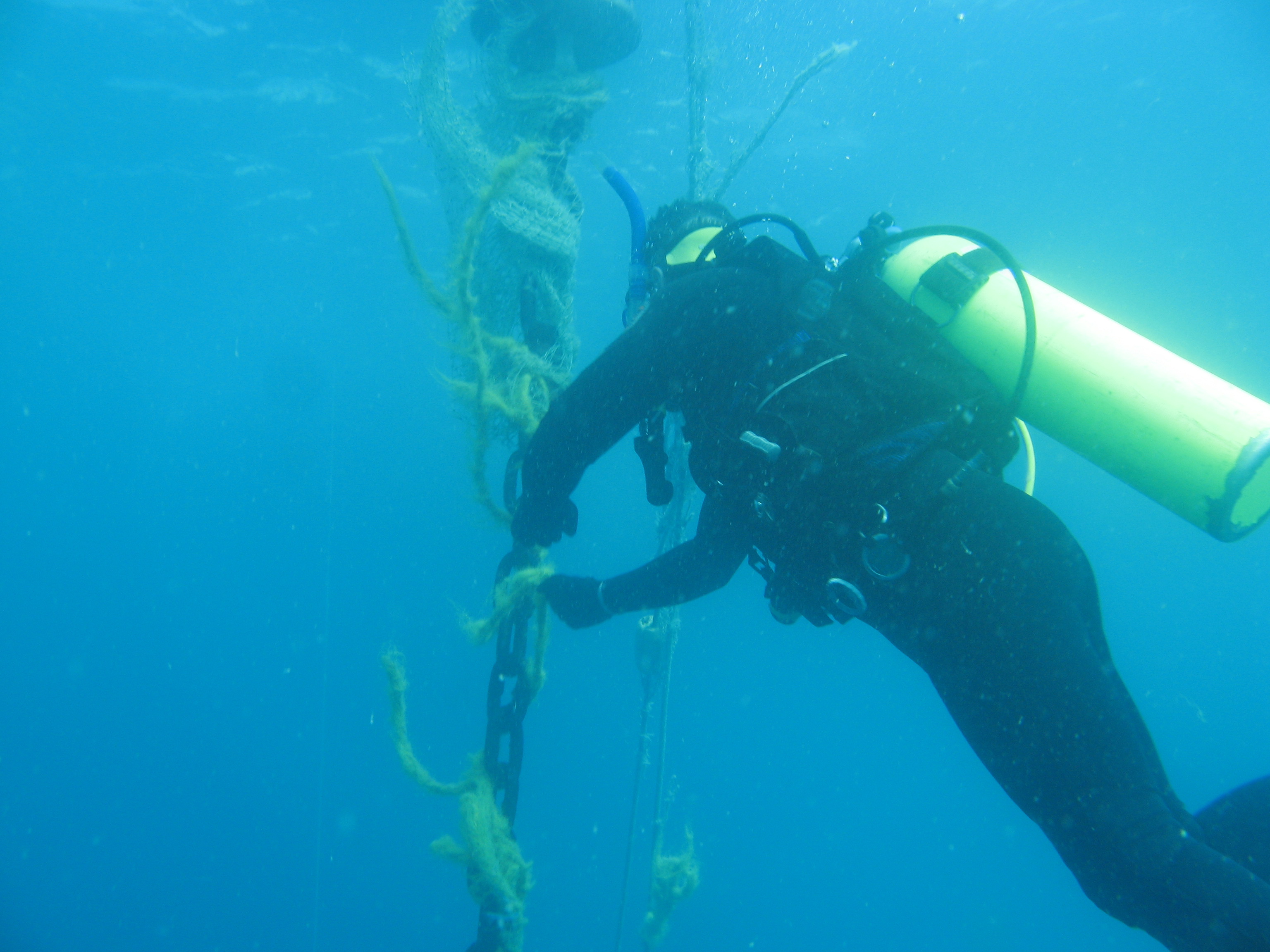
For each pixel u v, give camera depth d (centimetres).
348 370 4638
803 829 2942
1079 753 128
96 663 5156
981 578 137
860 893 2633
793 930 2355
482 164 273
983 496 143
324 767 3162
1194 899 112
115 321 3662
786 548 168
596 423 183
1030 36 1592
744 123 1681
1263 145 2152
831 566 159
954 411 158
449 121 273
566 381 279
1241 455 147
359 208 2220
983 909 2695
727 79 1497
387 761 2669
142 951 2234
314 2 1347
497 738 266
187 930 2302
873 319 176
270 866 2552
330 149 1881
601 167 228
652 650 617
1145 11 1591
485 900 247
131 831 2873
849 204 2323
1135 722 133
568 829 2439
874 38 1480
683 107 1559
